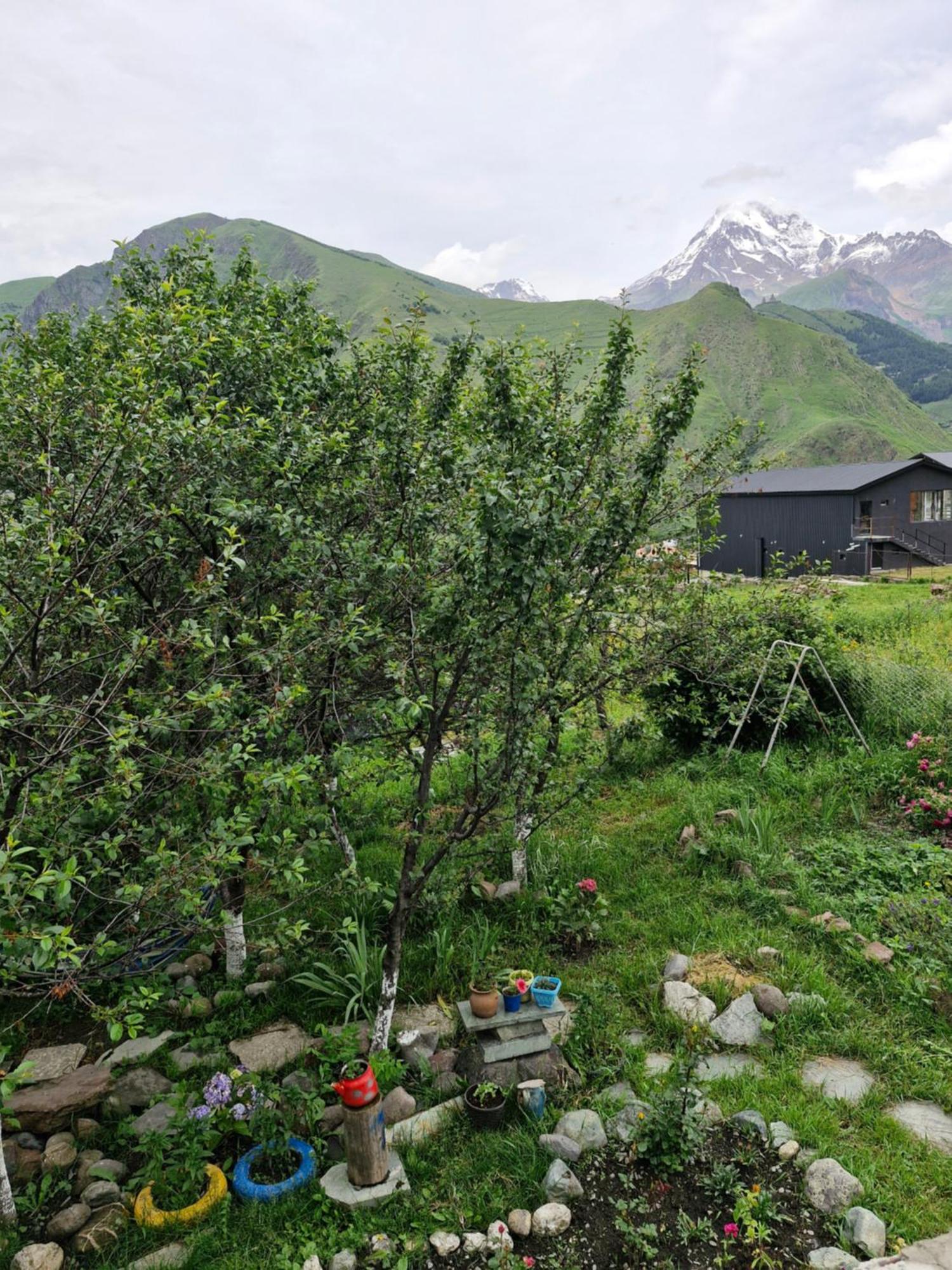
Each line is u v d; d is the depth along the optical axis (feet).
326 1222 12.95
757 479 155.53
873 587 105.70
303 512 17.94
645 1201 13.08
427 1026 17.74
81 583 15.94
